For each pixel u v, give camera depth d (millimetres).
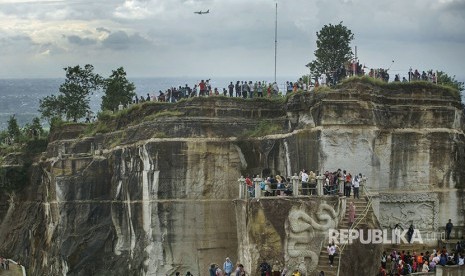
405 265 74625
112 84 120688
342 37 108812
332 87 82625
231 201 86375
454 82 106312
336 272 72500
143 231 87688
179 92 93875
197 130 86750
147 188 86875
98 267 93812
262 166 85875
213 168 86438
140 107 93375
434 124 85250
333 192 76562
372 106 81188
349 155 79938
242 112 88562
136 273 87188
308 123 82688
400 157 83938
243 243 77000
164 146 86125
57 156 106562
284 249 74375
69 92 128500
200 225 85688
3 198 120438
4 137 141750
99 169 97812
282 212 74750
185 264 85188
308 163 81562
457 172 85812
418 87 85312
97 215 97312
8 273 111938
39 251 109750
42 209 112125
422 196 84312
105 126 101125
